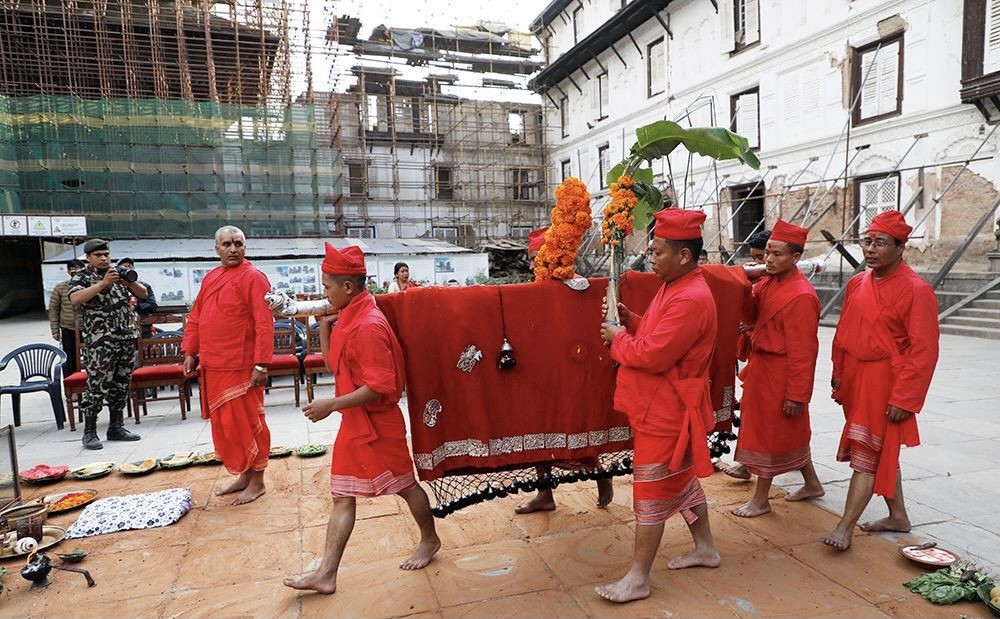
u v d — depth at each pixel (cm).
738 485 397
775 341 329
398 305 283
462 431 294
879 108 1368
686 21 1928
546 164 2822
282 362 676
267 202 2081
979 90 1115
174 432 581
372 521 350
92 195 1923
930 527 320
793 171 1583
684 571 281
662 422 253
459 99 2720
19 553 312
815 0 1486
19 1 1867
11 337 1490
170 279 1683
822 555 293
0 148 1856
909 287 282
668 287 260
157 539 332
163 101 1967
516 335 296
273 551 316
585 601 259
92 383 526
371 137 2578
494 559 299
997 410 570
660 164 2122
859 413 298
